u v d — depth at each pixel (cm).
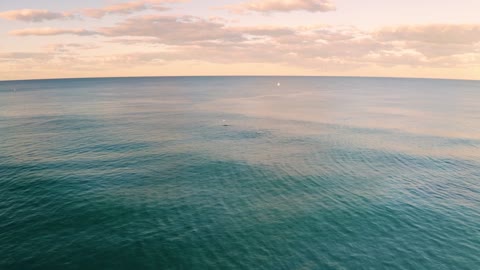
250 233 3462
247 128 9519
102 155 6284
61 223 3597
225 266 2894
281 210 4031
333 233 3491
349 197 4453
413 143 7644
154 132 8731
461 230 3591
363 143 7588
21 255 3000
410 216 3906
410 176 5322
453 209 4116
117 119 11044
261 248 3183
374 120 11206
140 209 3981
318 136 8394
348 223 3716
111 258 2981
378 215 3922
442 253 3153
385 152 6762
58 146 6931
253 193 4556
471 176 5353
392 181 5084
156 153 6500
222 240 3309
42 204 4038
